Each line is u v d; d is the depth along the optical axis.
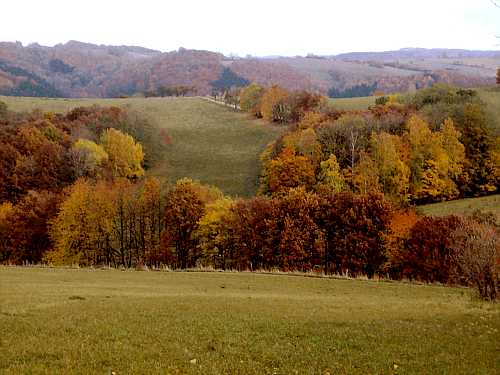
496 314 24.14
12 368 14.62
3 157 99.25
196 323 21.11
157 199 82.69
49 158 101.00
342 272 61.38
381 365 16.08
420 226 62.19
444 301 31.84
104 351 16.56
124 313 22.80
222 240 75.50
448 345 18.33
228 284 39.75
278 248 71.44
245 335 19.31
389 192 91.81
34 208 83.75
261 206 74.19
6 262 82.06
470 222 57.50
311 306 26.84
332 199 71.94
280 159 98.88
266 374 15.06
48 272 46.03
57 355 16.03
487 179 99.62
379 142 93.44
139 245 83.19
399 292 37.75
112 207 80.00
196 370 15.08
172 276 44.91
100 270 49.56
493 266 31.86
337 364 16.06
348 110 125.75
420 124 99.06
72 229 78.25
